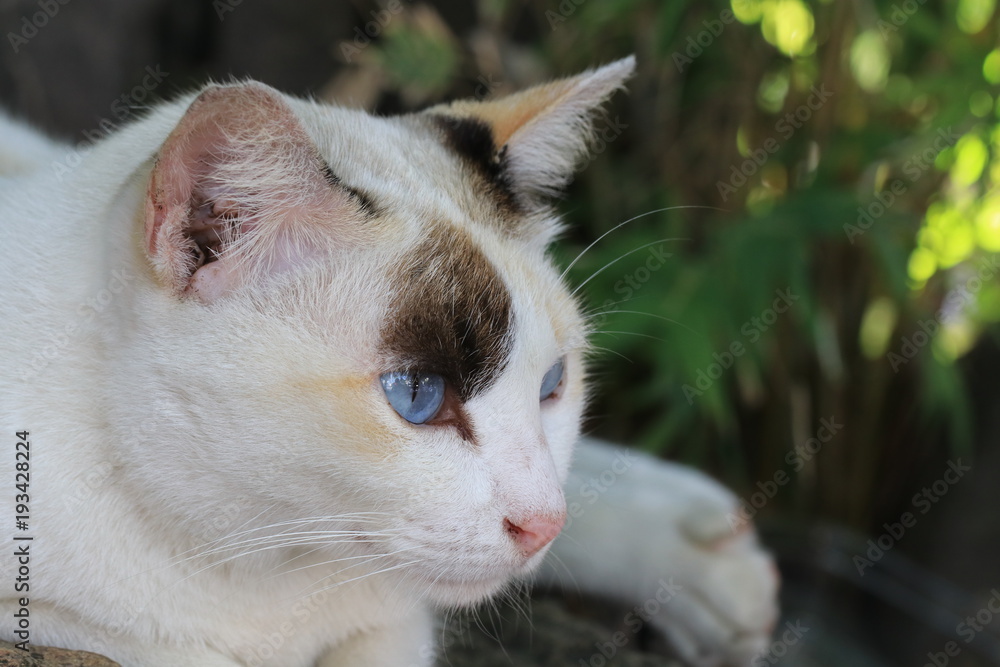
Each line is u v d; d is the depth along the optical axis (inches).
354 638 24.6
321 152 23.3
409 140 24.9
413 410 22.8
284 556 23.5
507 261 23.7
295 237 22.5
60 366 22.9
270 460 22.5
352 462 22.5
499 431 23.1
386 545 22.9
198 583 23.4
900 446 40.3
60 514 22.8
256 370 22.3
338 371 22.4
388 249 22.7
